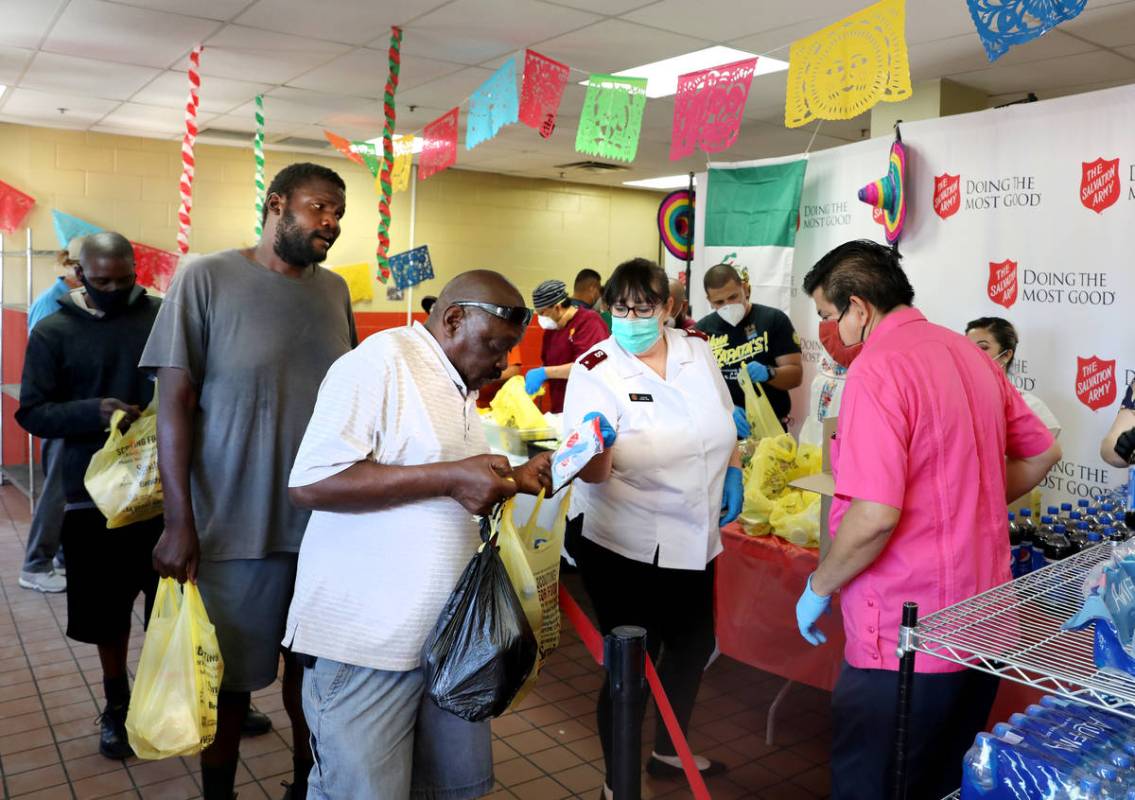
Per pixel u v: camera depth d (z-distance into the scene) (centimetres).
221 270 223
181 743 201
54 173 794
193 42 518
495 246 1048
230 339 221
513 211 1055
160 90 641
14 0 446
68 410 277
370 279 966
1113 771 129
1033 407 303
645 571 240
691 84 380
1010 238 365
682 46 505
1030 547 243
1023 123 358
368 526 166
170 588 212
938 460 171
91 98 670
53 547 454
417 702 173
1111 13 434
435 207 1004
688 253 532
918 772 175
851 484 169
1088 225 341
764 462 285
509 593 162
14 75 601
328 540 169
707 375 244
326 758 168
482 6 442
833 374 397
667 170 974
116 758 288
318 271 241
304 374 230
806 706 315
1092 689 118
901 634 139
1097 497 339
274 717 318
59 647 381
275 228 225
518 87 602
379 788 167
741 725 301
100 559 281
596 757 291
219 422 220
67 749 295
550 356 522
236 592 223
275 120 749
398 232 985
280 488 227
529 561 194
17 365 652
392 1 437
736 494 254
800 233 454
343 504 160
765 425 331
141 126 779
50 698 332
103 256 287
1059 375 353
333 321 239
